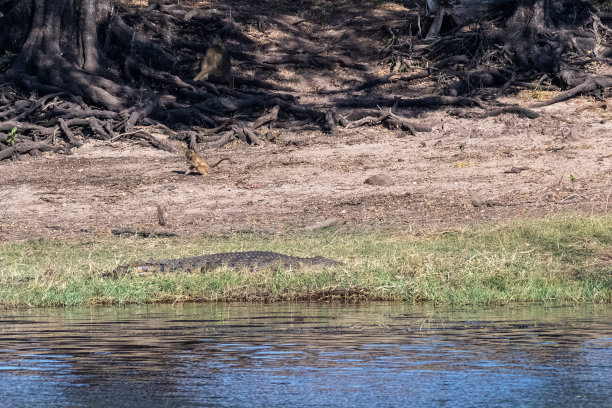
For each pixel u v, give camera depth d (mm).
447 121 58719
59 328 18844
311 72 68875
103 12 66688
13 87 61719
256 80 65812
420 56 68875
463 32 68750
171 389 12711
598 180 45844
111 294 24625
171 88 64938
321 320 19797
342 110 61719
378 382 13031
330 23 77312
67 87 60938
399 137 57031
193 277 26375
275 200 46781
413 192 46438
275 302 24078
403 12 77062
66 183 50594
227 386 12836
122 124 58719
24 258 33219
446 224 39938
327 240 37000
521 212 41156
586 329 18156
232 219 43781
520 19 65812
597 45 66938
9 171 52781
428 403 11766
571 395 12156
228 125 59188
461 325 18812
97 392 12531
